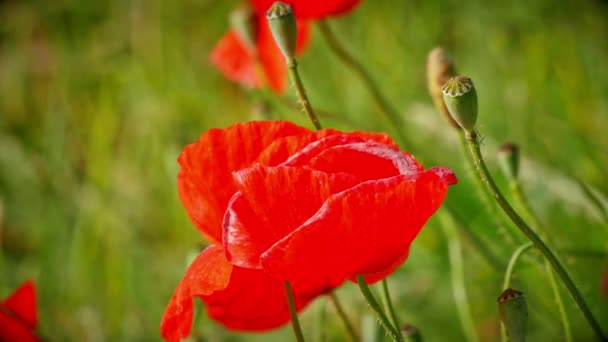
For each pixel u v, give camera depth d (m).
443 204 0.69
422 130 1.03
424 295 0.88
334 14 0.70
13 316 0.62
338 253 0.50
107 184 1.10
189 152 0.52
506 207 0.51
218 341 0.85
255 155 0.53
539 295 0.73
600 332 0.52
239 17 0.72
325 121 1.01
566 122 1.09
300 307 0.57
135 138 1.28
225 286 0.51
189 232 1.09
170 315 0.52
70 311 0.96
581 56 1.23
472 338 0.71
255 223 0.50
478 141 0.51
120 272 0.96
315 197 0.50
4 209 1.12
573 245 0.83
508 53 1.22
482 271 0.84
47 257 0.99
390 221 0.49
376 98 0.73
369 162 0.51
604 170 0.98
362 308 0.84
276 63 0.76
